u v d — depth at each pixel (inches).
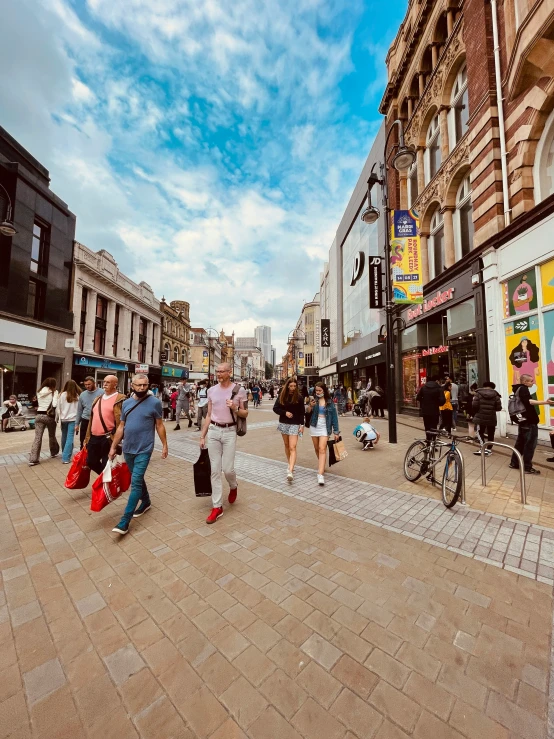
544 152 318.7
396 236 353.7
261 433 438.9
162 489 196.2
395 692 65.5
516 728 58.5
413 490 192.7
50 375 791.1
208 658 73.5
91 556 118.0
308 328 1884.8
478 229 385.4
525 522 145.9
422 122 541.6
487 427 281.6
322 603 92.0
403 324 614.2
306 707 62.4
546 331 298.7
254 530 138.7
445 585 100.7
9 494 185.6
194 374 2015.3
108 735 57.1
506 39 343.9
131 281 1167.0
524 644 77.9
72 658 73.7
